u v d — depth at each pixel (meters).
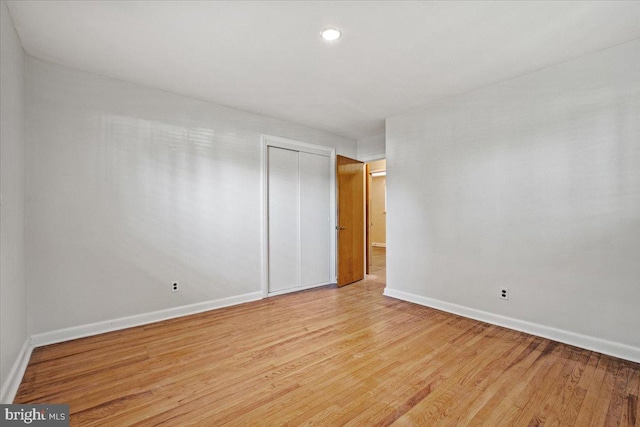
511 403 1.80
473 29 2.17
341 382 2.02
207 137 3.57
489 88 3.13
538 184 2.79
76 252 2.74
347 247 4.94
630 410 1.73
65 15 2.02
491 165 3.11
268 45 2.38
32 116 2.54
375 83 3.08
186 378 2.06
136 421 1.63
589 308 2.51
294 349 2.52
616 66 2.38
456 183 3.40
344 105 3.69
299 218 4.57
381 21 2.08
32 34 2.23
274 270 4.25
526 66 2.72
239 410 1.73
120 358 2.35
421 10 1.97
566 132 2.63
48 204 2.60
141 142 3.10
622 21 2.08
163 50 2.46
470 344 2.61
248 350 2.50
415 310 3.55
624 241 2.35
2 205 1.81
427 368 2.20
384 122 4.38
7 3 1.89
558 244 2.67
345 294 4.30
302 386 1.97
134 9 1.96
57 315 2.64
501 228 3.04
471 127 3.27
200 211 3.51
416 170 3.80
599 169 2.46
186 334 2.82
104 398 1.83
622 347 2.35
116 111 2.96
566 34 2.23
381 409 1.74
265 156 4.10
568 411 1.72
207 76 2.92
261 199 4.06
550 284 2.72
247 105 3.70
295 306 3.72
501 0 1.87
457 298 3.40
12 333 1.98
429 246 3.67
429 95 3.38
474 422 1.63
